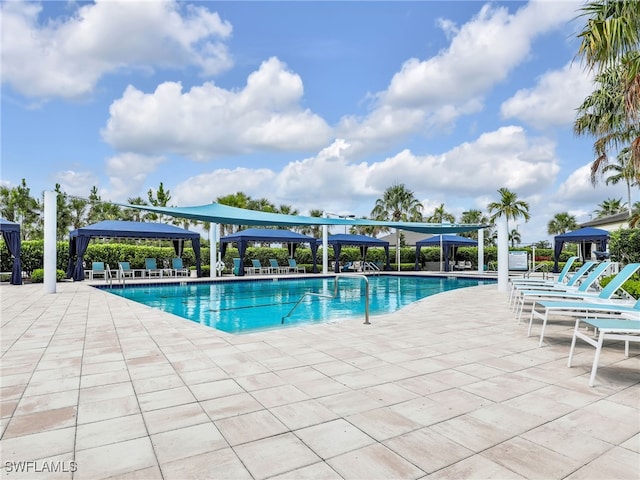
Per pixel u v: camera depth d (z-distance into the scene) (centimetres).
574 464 201
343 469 199
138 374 356
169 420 258
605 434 235
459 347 457
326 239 2162
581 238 1953
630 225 1190
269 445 224
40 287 1333
